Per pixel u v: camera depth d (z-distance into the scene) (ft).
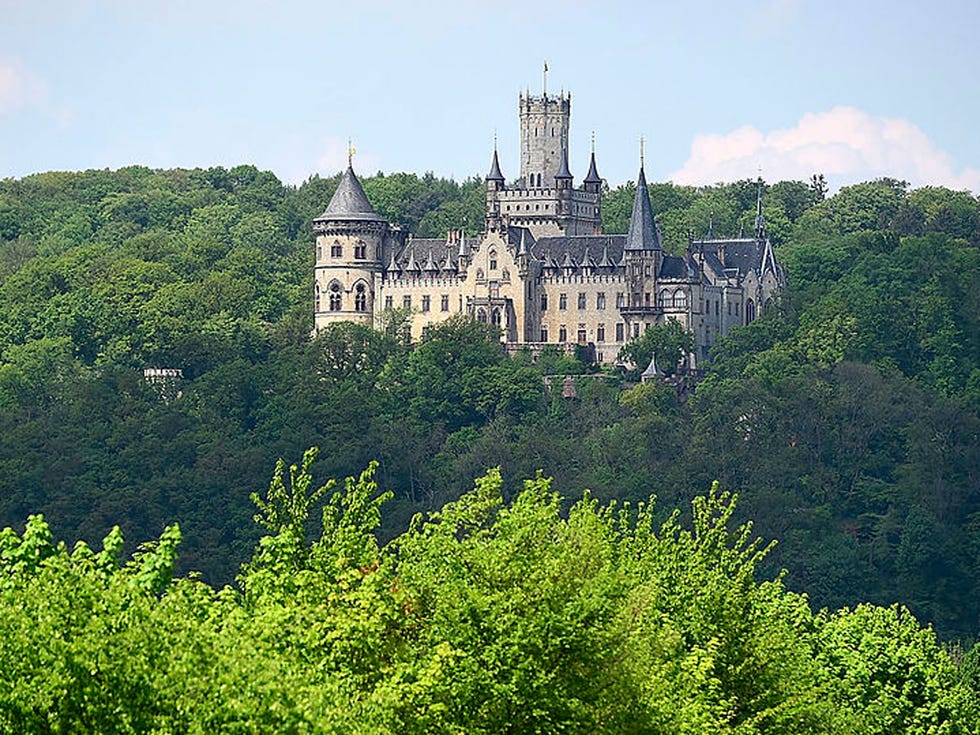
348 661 604.08
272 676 504.84
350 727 529.04
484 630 622.54
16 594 506.07
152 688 489.26
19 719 479.00
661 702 655.76
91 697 482.69
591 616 629.51
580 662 624.59
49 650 484.33
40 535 583.58
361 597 620.90
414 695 581.94
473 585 639.35
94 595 508.94
